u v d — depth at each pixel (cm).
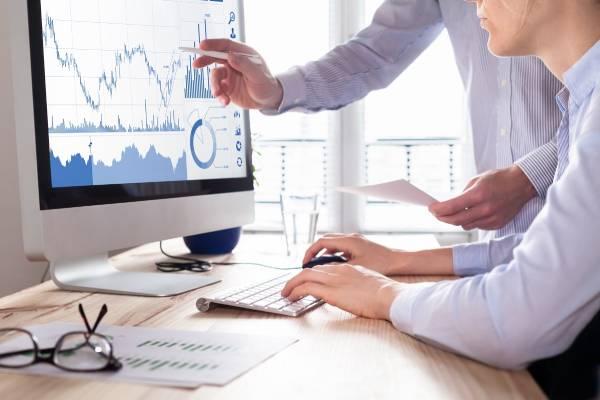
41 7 108
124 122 123
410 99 279
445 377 69
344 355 76
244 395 63
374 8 277
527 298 70
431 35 182
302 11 275
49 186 108
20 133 107
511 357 70
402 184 115
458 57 169
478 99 162
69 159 112
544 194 132
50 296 115
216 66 147
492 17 94
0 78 228
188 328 90
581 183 71
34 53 106
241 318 95
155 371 69
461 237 282
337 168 282
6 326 92
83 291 119
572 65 91
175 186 134
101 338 73
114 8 122
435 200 121
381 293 92
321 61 170
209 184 144
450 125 278
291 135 284
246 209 156
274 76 159
